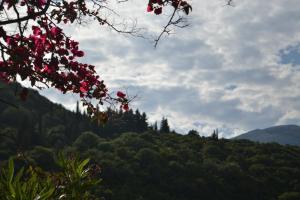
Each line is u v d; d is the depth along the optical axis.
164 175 139.75
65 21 6.82
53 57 6.61
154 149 159.00
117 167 132.25
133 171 134.62
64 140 148.12
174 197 133.25
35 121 152.75
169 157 155.00
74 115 170.50
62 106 180.38
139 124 188.00
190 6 5.88
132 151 149.75
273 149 184.12
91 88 7.25
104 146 145.00
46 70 6.65
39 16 6.68
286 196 143.62
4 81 6.71
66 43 6.84
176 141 186.50
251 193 146.00
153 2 6.29
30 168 6.14
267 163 169.62
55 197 5.65
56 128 155.00
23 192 5.27
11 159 5.50
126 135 165.75
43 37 6.77
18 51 6.32
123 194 122.62
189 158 162.50
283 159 173.38
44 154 84.31
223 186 143.00
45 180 5.89
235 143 192.88
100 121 7.48
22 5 6.59
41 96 178.88
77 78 6.91
